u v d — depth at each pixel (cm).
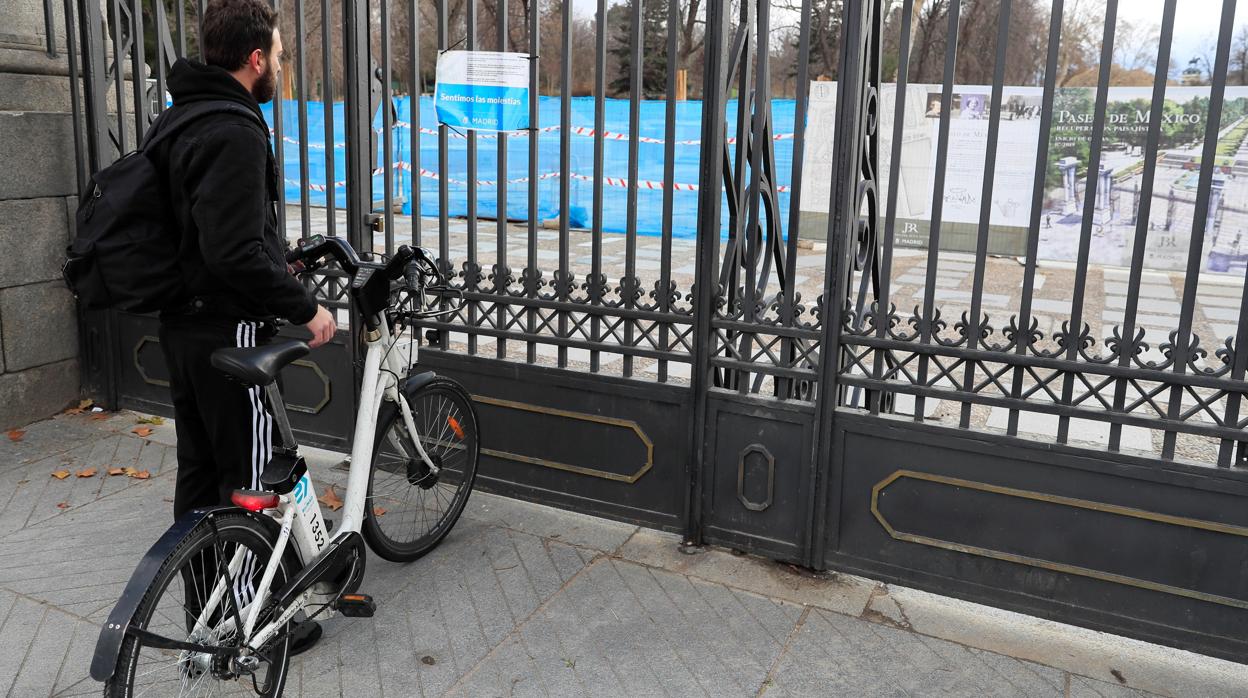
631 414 340
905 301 826
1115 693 254
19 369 444
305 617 258
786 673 260
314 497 252
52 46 439
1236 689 257
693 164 1151
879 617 292
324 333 254
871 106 357
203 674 216
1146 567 269
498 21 338
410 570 316
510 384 363
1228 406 254
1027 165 1038
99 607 287
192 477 266
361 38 372
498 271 358
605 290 338
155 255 233
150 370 459
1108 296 866
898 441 296
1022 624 290
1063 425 275
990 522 288
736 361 320
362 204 384
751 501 324
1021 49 1322
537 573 316
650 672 260
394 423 310
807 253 1074
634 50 313
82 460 408
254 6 245
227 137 224
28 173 436
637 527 352
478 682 254
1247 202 961
